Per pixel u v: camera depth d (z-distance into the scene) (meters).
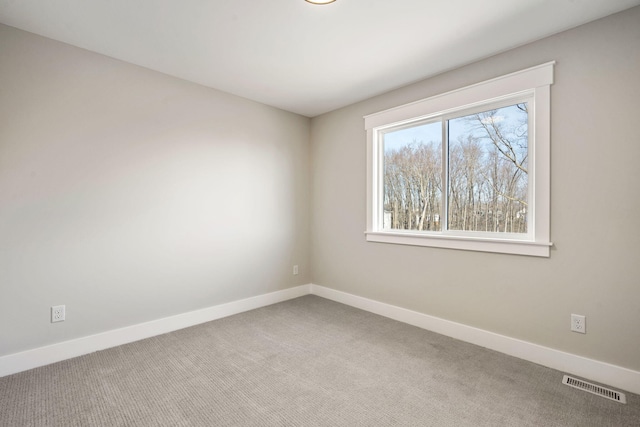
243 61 2.56
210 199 3.11
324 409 1.73
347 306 3.54
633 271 1.88
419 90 2.93
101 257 2.46
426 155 3.01
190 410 1.72
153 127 2.72
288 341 2.61
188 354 2.37
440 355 2.36
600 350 1.99
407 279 3.04
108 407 1.74
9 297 2.08
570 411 1.71
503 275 2.40
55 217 2.25
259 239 3.53
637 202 1.86
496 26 2.06
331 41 2.26
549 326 2.18
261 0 1.80
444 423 1.62
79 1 1.81
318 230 3.98
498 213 2.52
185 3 1.83
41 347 2.20
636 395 1.84
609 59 1.94
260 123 3.52
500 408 1.74
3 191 2.05
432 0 1.81
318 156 3.96
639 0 1.79
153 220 2.73
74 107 2.32
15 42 2.08
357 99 3.42
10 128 2.07
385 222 3.37
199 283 3.04
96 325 2.44
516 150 2.42
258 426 1.60
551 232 2.17
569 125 2.09
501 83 2.38
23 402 1.77
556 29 2.10
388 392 1.89
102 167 2.45
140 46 2.33
